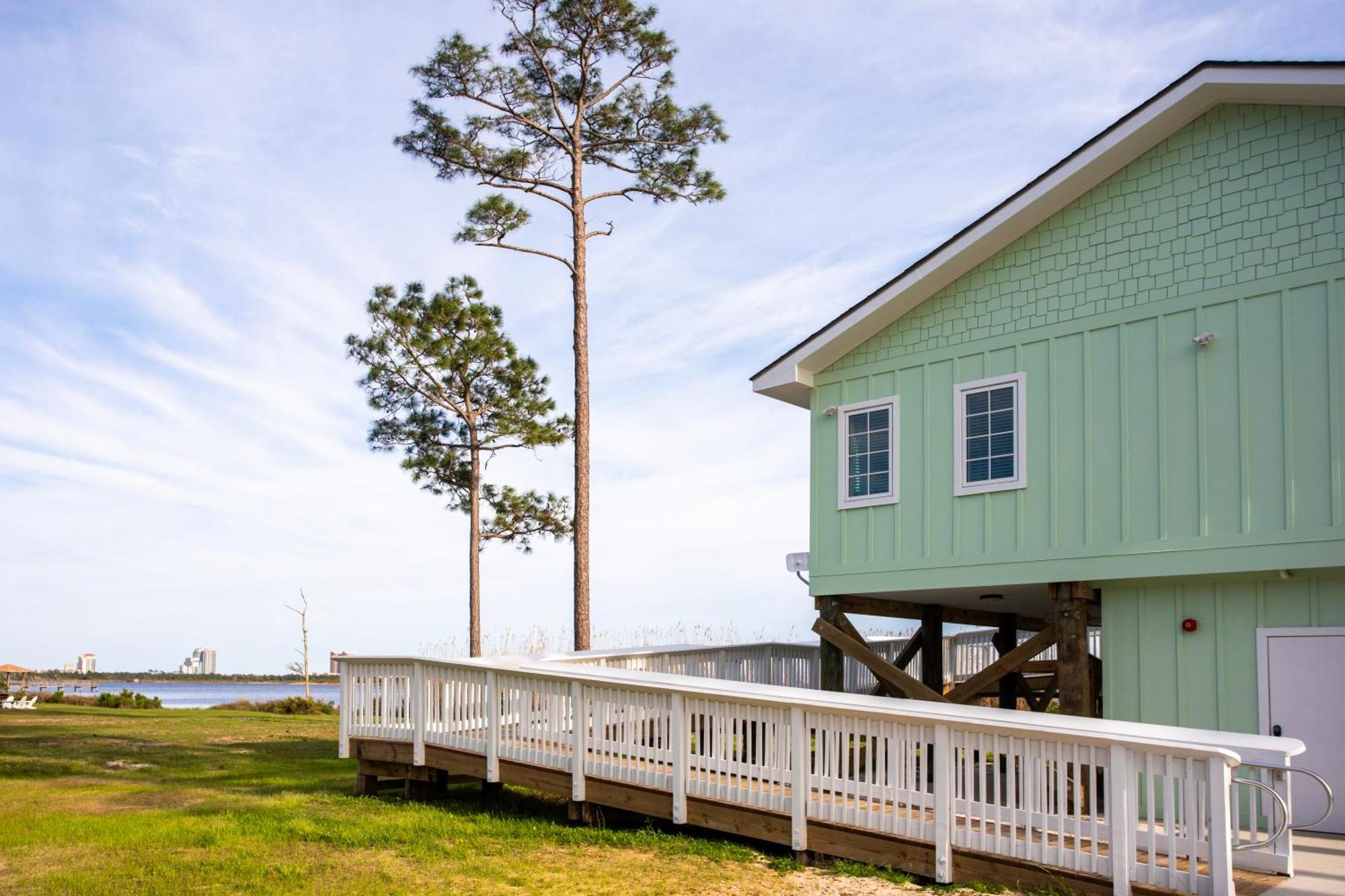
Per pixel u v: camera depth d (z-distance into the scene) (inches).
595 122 873.5
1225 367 433.7
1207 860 319.3
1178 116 452.8
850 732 373.7
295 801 487.2
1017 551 478.9
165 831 416.5
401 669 505.7
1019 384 490.3
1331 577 412.5
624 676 432.1
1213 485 430.3
